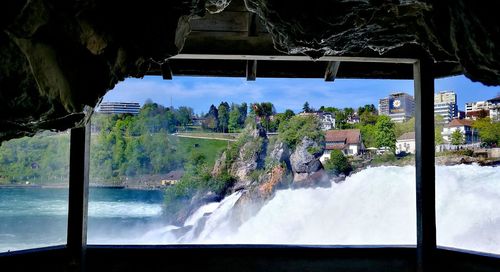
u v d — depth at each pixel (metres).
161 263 5.12
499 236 15.93
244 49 4.63
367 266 5.25
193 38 4.61
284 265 5.24
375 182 19.14
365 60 4.83
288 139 27.19
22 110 2.60
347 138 27.11
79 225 4.59
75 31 2.64
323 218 19.91
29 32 2.29
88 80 3.04
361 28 3.43
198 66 5.62
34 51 2.43
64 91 2.83
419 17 3.15
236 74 5.66
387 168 19.39
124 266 5.07
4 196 26.30
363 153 27.02
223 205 25.89
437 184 17.94
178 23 3.51
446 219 16.97
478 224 16.34
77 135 4.59
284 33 3.71
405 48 4.73
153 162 30.94
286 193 22.30
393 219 18.06
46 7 2.34
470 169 18.41
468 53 2.63
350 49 4.06
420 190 4.80
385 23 3.35
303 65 5.67
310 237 20.17
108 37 2.98
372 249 5.29
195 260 5.17
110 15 2.88
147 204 28.66
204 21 4.57
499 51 2.27
